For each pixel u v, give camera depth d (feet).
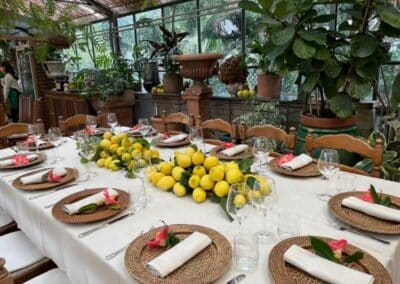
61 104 16.53
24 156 6.08
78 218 3.68
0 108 12.56
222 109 12.35
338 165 4.20
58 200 4.35
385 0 6.62
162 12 14.26
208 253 2.97
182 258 2.79
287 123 10.12
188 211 3.88
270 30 7.48
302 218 3.57
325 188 4.33
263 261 2.85
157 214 3.83
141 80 15.96
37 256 4.77
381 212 3.35
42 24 5.57
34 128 6.82
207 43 13.07
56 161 6.16
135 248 3.04
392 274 2.91
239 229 3.41
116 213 3.80
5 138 9.18
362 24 6.93
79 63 18.48
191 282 2.55
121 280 2.77
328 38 7.25
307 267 2.61
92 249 3.16
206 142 7.03
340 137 5.43
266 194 3.38
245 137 6.81
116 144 5.66
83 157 5.58
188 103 11.34
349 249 2.87
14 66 18.58
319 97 8.38
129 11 15.57
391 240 3.08
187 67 10.75
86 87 14.57
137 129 8.02
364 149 5.13
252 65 11.55
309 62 7.13
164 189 4.42
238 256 2.85
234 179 3.89
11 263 4.59
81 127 12.50
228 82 11.09
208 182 4.04
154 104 14.92
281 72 7.59
